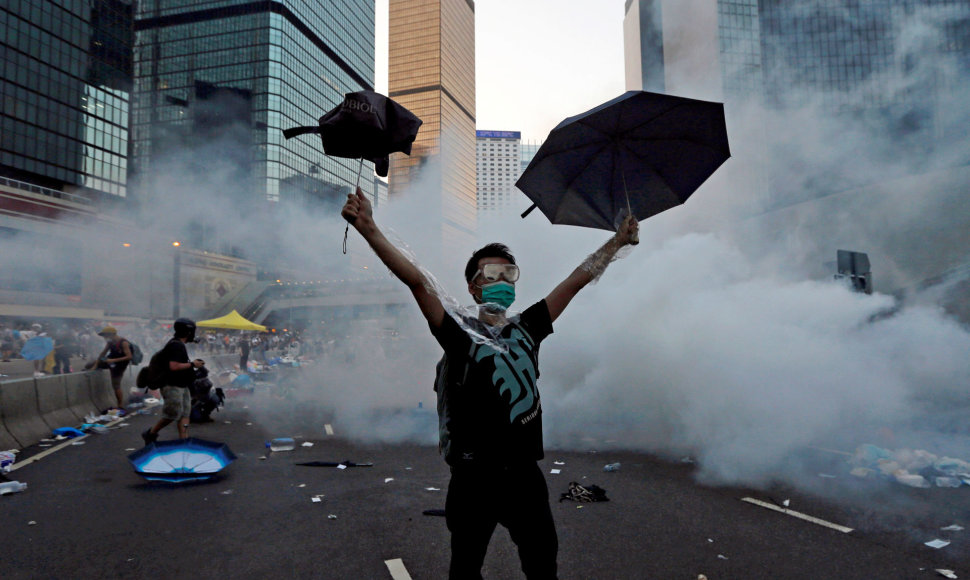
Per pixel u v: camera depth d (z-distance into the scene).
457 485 1.80
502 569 3.31
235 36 95.56
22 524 4.15
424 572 3.25
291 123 98.00
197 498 4.82
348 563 3.39
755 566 3.25
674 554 3.43
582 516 4.16
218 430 8.46
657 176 2.19
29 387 7.68
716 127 2.03
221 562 3.42
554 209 2.33
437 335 1.83
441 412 1.88
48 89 57.06
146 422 9.38
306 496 4.88
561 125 2.03
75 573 3.27
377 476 5.59
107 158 63.59
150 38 99.06
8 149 53.19
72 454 6.71
